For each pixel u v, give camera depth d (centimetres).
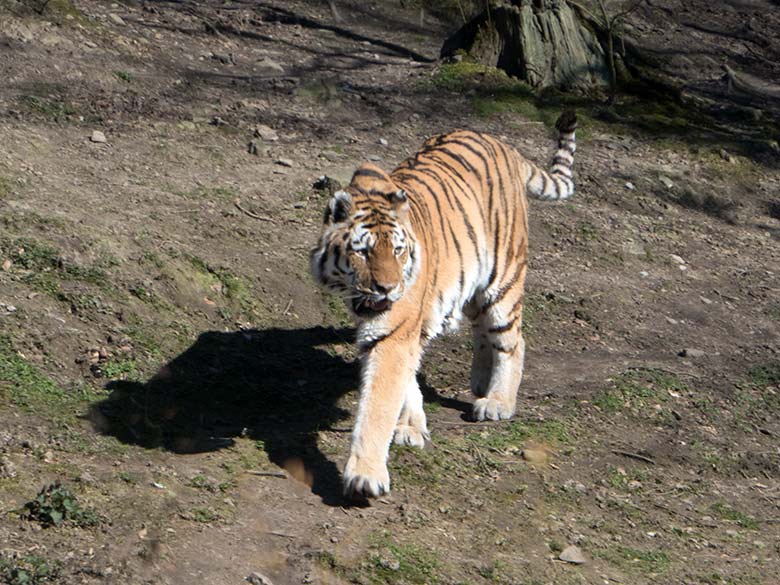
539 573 1221
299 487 1285
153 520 1129
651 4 4125
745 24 4138
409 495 1322
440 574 1160
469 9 3656
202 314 1695
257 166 2295
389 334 1308
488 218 1572
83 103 2395
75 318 1547
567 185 1816
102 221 1820
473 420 1587
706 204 2616
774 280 2308
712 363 1923
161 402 1428
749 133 3058
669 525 1416
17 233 1692
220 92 2684
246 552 1120
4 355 1412
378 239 1267
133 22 3039
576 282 2130
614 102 3070
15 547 1030
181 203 2016
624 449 1580
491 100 2884
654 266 2273
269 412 1491
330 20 3494
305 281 1864
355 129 2622
